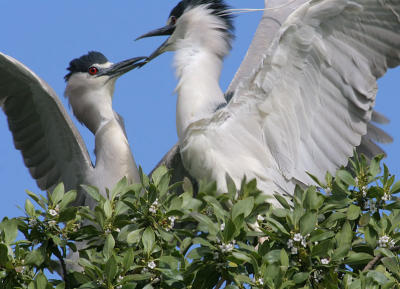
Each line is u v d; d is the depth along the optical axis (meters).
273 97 11.22
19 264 8.44
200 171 11.58
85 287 8.21
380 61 11.02
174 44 12.94
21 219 8.77
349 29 10.91
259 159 11.43
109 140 12.80
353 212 8.88
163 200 9.14
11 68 12.14
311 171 11.38
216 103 11.78
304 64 11.02
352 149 11.27
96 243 9.69
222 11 12.55
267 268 8.13
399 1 10.63
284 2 14.91
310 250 8.51
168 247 8.74
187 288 8.57
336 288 8.36
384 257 8.45
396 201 9.25
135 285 8.18
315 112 11.28
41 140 12.85
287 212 8.82
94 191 9.06
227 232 8.34
